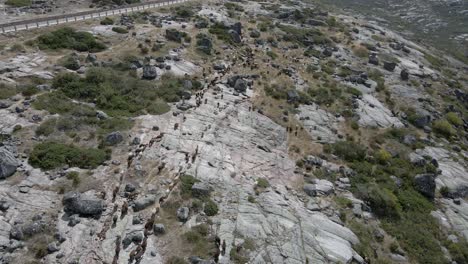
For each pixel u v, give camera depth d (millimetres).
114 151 34406
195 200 31031
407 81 71188
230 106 47281
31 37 50969
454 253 35344
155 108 42375
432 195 42656
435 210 40469
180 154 36188
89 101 40938
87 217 27500
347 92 59875
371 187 39375
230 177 35156
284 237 30219
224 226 29516
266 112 48688
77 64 45875
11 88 38688
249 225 30234
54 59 46594
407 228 36469
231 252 27438
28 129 34125
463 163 50812
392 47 89438
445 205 42188
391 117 56594
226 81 52875
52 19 57844
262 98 51750
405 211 38938
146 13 71125
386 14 187125
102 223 27297
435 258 34062
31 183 29094
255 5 96938
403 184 42625
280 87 55562
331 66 68562
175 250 26516
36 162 30750
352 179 40625
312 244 30438
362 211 36594
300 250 29469
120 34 58344
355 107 55844
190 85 48969
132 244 26234
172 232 27812
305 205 35219
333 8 137750
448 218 40031
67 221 26812
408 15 188875
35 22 55906
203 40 61062
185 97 46438
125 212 28453
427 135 55531
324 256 29656
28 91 38531
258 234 29703
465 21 179750
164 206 29781
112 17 65125
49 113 36688
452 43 142250
